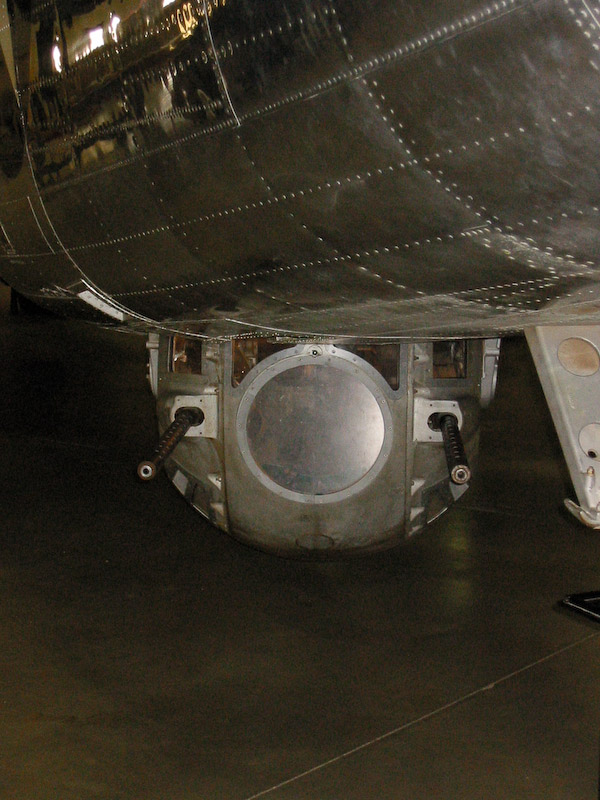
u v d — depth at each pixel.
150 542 5.14
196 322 3.28
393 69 1.88
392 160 2.02
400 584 4.51
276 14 2.04
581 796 2.78
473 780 2.87
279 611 4.17
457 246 2.15
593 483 2.79
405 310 2.66
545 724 3.20
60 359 12.70
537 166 1.84
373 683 3.49
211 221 2.52
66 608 4.20
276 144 2.19
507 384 11.11
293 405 3.90
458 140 1.89
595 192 1.84
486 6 1.70
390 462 3.89
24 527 5.40
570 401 2.82
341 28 1.92
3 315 17.48
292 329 3.13
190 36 2.25
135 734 3.12
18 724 3.18
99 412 9.08
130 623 4.04
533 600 4.32
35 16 2.73
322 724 3.20
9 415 8.83
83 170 2.77
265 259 2.55
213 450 4.06
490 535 5.30
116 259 3.01
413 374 3.89
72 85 2.66
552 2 1.62
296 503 3.92
